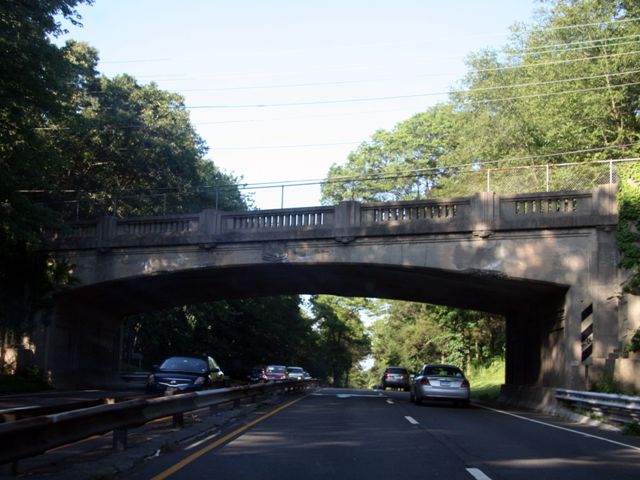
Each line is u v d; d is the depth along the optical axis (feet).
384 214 83.92
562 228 76.28
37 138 85.40
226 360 209.77
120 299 111.86
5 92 77.25
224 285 107.65
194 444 36.96
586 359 73.72
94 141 119.03
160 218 94.22
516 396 87.81
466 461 32.22
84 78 121.19
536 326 90.43
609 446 39.40
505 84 129.59
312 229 86.07
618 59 104.17
